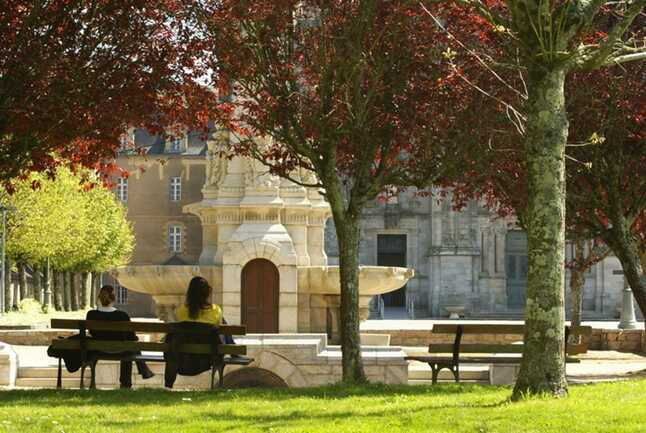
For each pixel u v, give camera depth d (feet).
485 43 66.74
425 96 64.39
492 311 273.54
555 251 45.57
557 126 45.55
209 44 62.49
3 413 43.73
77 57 60.18
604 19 69.41
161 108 64.03
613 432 35.63
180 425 39.81
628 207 81.61
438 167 66.59
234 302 102.68
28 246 211.20
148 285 103.14
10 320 187.42
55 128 60.80
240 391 55.62
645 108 73.61
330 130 62.75
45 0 59.16
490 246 275.59
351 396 52.60
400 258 280.10
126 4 60.18
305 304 105.60
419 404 46.65
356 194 64.69
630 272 78.43
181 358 57.72
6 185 65.31
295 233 106.01
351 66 61.00
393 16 61.87
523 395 45.55
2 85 58.65
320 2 61.77
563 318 46.09
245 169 106.01
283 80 63.36
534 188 45.73
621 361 107.86
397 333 129.29
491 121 65.67
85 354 59.62
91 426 39.73
